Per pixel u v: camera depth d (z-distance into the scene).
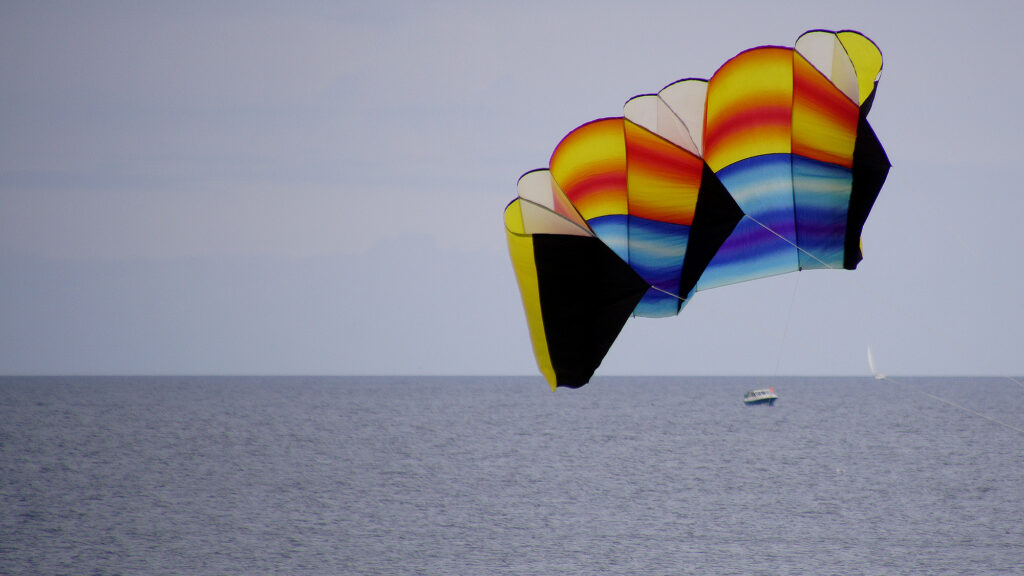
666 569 128.75
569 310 54.00
